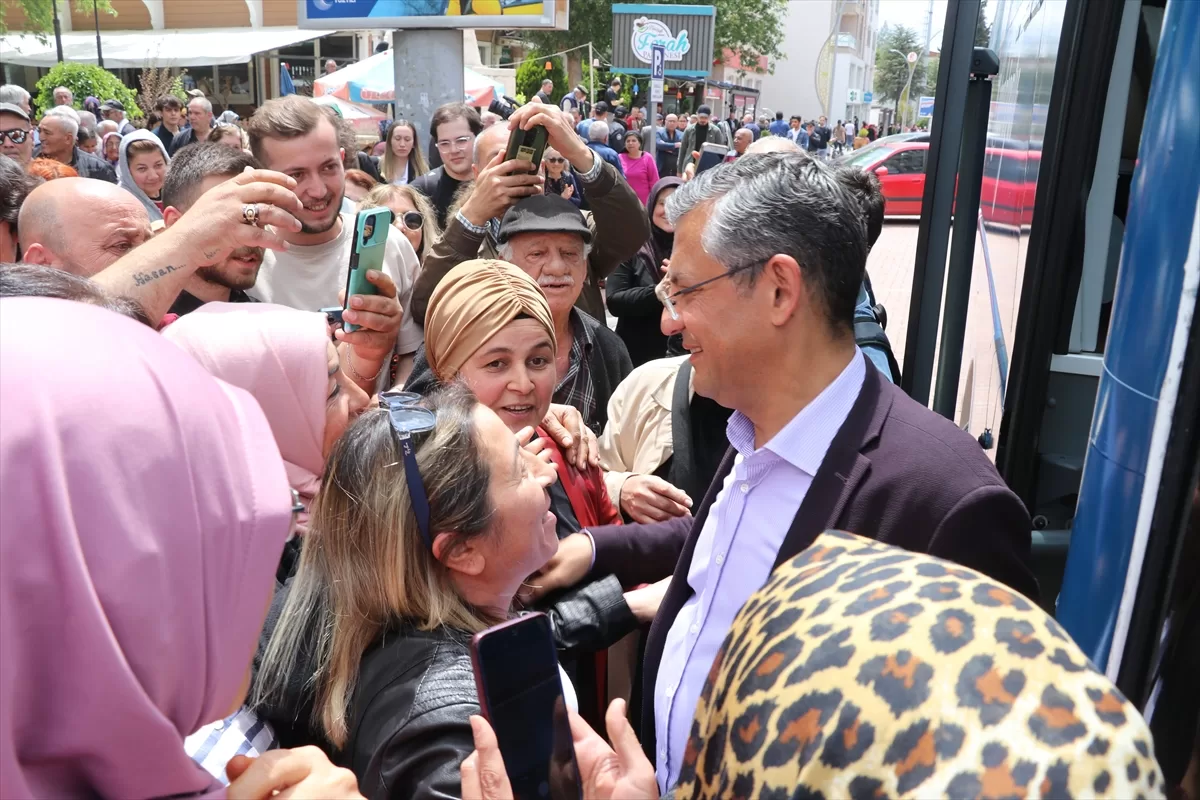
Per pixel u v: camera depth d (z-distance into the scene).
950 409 2.51
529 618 1.07
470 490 1.44
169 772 0.85
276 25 25.73
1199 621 1.07
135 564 0.79
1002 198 3.03
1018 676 0.60
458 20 7.09
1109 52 1.99
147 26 26.38
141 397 0.82
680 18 18.33
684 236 1.51
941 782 0.58
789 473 1.55
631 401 2.55
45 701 0.79
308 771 0.99
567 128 2.94
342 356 2.46
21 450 0.76
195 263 2.04
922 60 51.12
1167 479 1.12
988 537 1.39
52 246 2.30
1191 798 1.06
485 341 2.16
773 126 27.84
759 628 0.73
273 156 2.87
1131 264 1.29
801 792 0.63
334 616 1.44
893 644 0.64
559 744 1.06
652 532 2.06
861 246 1.49
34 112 17.91
